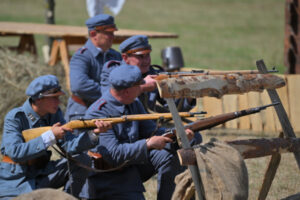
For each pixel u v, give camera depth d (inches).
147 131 586.2
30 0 4525.1
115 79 533.6
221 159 480.1
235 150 492.4
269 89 560.7
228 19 3954.2
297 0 1258.6
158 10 4441.4
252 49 2632.9
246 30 3422.7
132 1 5027.1
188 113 516.1
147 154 530.6
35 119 548.4
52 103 542.3
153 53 2458.2
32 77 1099.3
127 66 540.7
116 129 542.0
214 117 518.3
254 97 1046.4
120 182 548.4
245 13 4244.6
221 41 2965.1
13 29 1262.3
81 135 525.7
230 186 464.1
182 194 501.7
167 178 582.9
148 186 743.7
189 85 495.8
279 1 4867.1
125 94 540.4
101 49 776.3
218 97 512.1
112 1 1380.4
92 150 554.6
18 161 520.7
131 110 559.8
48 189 454.0
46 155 557.3
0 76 1075.3
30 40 1363.2
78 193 556.7
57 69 1164.5
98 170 519.2
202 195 482.3
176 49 1309.1
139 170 597.3
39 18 3582.7
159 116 523.5
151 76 592.7
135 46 657.6
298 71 1277.1
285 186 737.6
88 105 762.8
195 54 2481.5
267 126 1046.4
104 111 542.9
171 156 581.3
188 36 3164.4
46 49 1498.5
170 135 537.3
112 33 776.3
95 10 1366.9
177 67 1300.4
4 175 537.6
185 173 504.1
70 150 530.6
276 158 561.3
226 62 2219.5
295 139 538.0
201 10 4458.7
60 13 3966.5
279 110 559.5
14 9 4010.8
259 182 756.0
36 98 536.4
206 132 1040.2
